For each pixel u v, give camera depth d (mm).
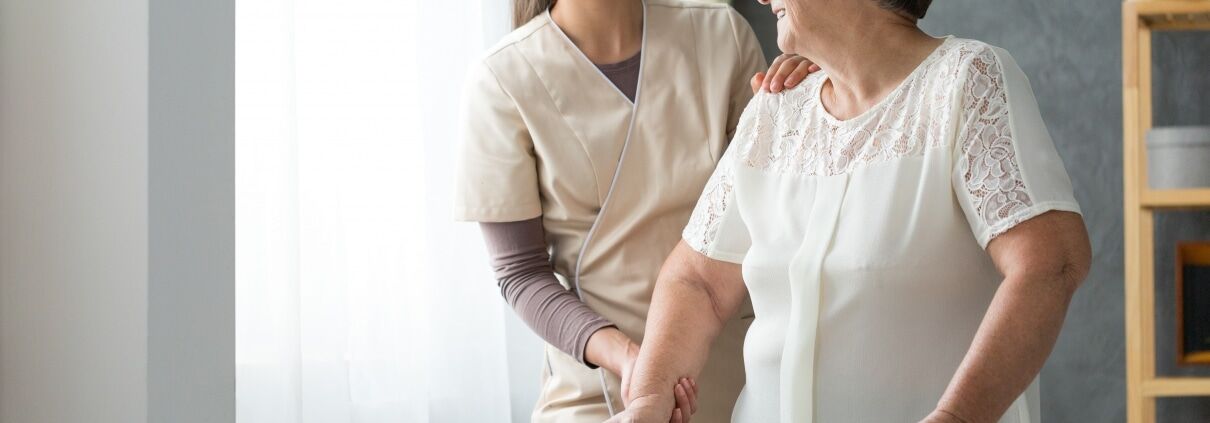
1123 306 2756
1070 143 2789
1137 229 2225
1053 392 2809
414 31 2283
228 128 1021
